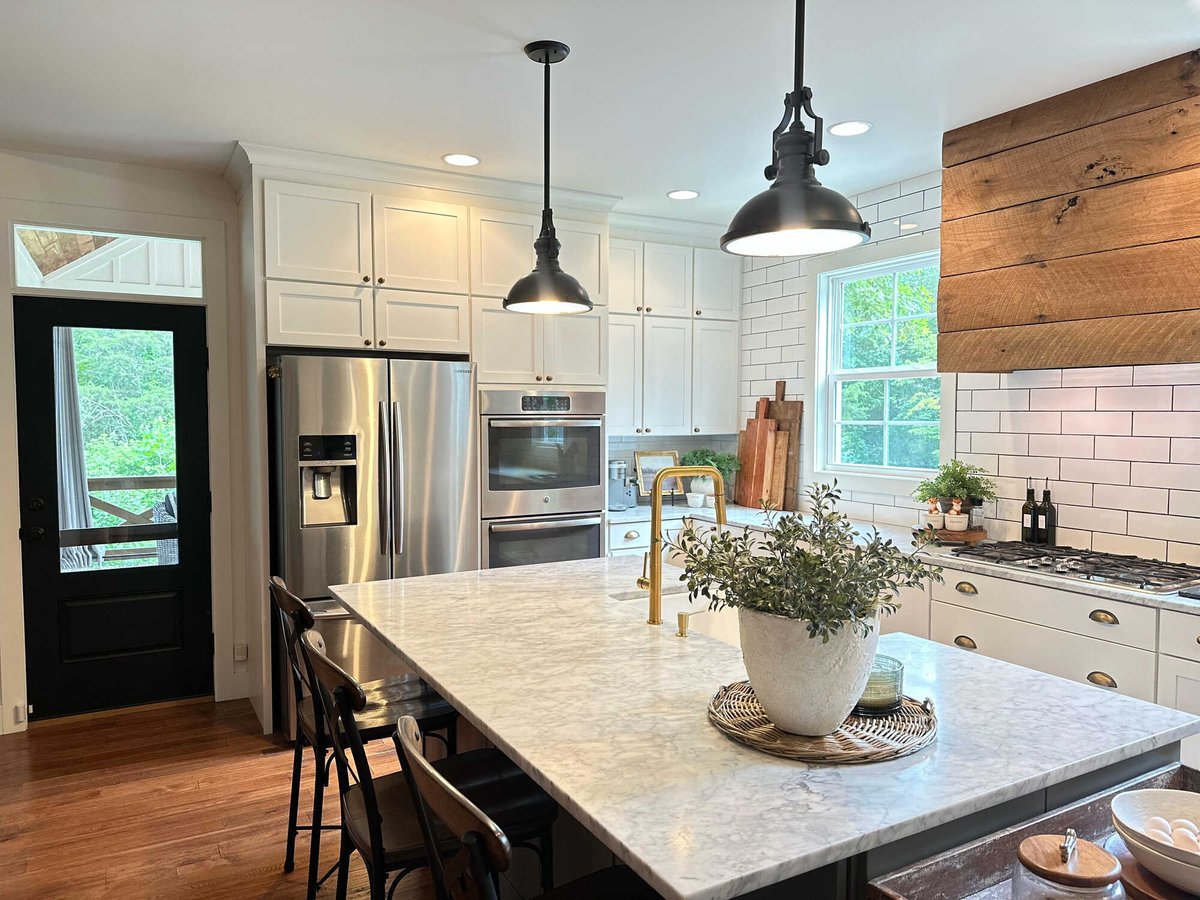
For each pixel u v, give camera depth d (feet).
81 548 12.79
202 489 13.50
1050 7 7.55
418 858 5.57
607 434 15.81
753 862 3.44
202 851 8.89
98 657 12.98
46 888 8.18
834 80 9.31
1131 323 8.95
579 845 6.31
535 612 7.85
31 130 11.05
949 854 4.05
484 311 13.48
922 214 13.29
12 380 12.16
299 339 12.09
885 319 14.44
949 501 11.77
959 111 10.29
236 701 13.64
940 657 6.55
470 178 13.17
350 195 12.39
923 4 7.52
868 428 14.83
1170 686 8.20
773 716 4.72
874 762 4.44
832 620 4.36
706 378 17.11
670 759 4.49
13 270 12.10
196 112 10.34
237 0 7.46
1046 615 9.41
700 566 4.96
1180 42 8.29
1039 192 9.89
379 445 12.08
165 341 13.21
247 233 12.40
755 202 5.92
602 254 14.61
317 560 11.75
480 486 13.32
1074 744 4.73
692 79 9.30
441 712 7.72
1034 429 11.46
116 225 12.59
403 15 7.77
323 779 7.63
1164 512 9.89
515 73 9.14
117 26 7.96
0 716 12.12
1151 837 3.84
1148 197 8.79
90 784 10.52
